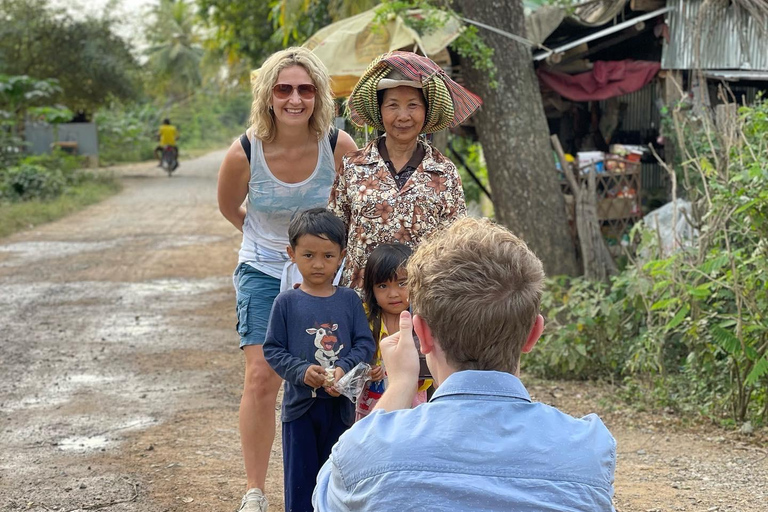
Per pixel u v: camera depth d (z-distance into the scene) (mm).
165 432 5223
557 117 10688
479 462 1596
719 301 5875
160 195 21938
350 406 3334
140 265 11766
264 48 19125
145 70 34031
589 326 6520
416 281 1798
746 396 5492
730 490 4273
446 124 3547
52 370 6707
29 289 10086
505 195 8391
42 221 16703
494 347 1710
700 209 6375
